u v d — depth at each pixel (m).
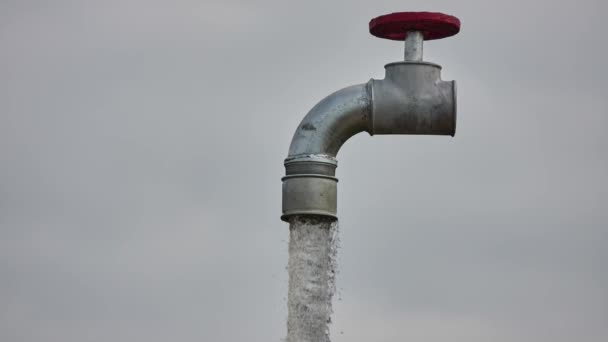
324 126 51.62
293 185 51.53
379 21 51.75
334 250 51.72
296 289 51.56
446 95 51.66
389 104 51.66
